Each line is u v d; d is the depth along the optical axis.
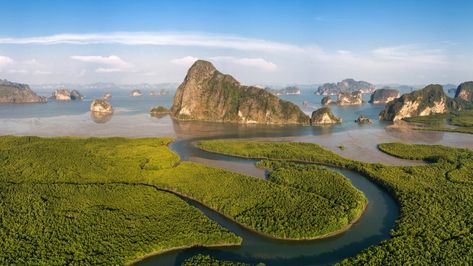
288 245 134.25
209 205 163.25
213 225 140.25
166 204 158.88
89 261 117.12
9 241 125.69
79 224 139.00
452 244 125.31
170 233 133.88
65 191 171.12
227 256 127.12
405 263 114.12
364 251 122.75
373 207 167.38
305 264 123.56
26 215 144.62
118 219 143.38
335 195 169.88
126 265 120.31
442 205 158.25
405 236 131.38
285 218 145.50
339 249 132.50
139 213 149.62
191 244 131.38
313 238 137.75
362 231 145.50
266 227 140.00
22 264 113.88
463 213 150.00
